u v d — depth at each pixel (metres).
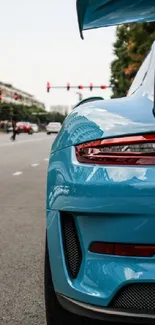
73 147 2.02
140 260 1.85
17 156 16.89
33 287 3.46
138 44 22.42
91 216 1.91
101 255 1.91
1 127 73.00
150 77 2.36
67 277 2.00
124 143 1.90
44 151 19.98
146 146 1.88
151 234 1.83
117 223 1.86
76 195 1.93
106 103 2.26
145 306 1.89
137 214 1.83
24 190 8.34
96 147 1.94
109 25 2.41
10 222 5.64
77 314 2.01
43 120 140.12
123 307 1.90
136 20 2.34
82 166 1.95
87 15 2.38
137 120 1.97
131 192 1.84
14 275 3.73
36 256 4.25
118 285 1.87
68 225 2.02
